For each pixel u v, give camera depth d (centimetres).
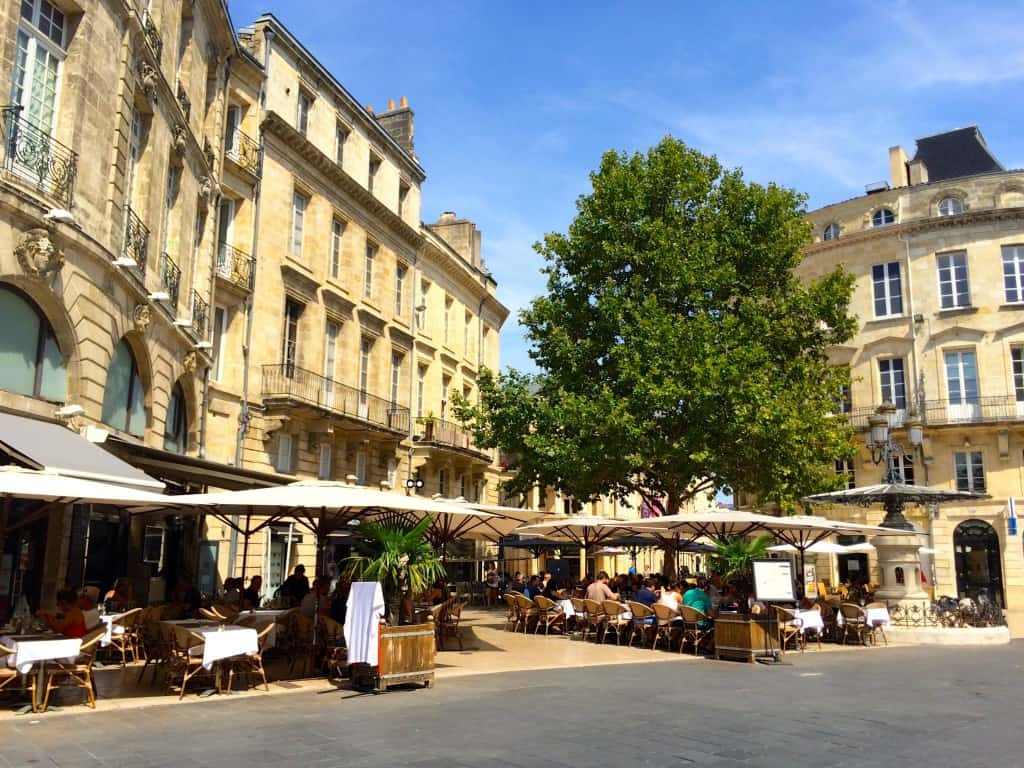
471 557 3325
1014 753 674
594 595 1747
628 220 2464
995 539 3195
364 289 2872
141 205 1530
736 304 2411
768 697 955
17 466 985
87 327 1302
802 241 2458
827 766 627
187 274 1833
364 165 2903
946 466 3300
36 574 1269
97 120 1334
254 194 2309
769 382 2264
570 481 2347
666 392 2116
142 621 1154
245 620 1123
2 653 836
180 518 1906
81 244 1250
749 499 3344
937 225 3462
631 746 686
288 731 736
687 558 5175
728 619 1370
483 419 2539
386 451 2911
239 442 2181
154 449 1359
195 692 958
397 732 734
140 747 668
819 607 1736
